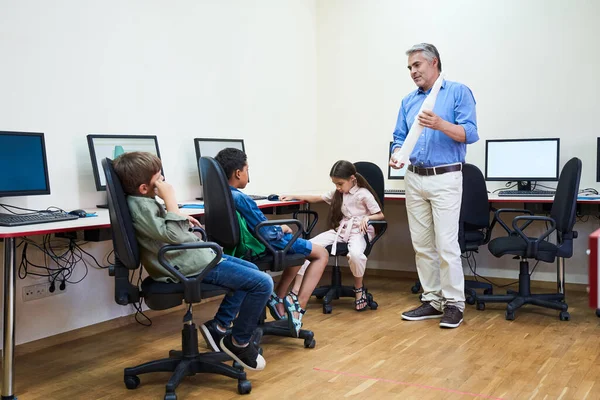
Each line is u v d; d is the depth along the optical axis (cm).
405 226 520
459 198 361
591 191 440
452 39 491
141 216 233
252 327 249
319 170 556
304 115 540
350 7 535
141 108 376
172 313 397
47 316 325
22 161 289
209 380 267
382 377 267
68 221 271
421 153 360
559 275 410
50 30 321
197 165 418
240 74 461
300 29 532
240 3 459
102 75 350
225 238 267
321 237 408
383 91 523
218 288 246
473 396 243
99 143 339
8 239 237
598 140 427
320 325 359
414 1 506
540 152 448
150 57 382
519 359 291
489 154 466
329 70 549
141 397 248
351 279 518
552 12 453
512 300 384
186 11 408
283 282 334
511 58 469
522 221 466
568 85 450
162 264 235
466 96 355
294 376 270
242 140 450
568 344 316
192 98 415
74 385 262
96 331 349
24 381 268
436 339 327
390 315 385
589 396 243
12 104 303
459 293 358
